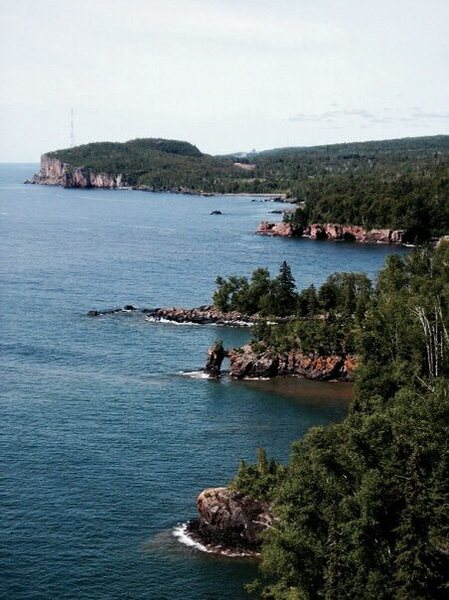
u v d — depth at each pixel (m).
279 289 184.75
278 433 107.62
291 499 63.28
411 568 57.28
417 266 187.12
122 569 73.50
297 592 60.50
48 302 191.75
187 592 70.38
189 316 178.12
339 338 139.00
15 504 84.50
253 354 136.88
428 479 59.81
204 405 119.06
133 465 95.12
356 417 72.06
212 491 81.06
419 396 85.69
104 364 139.75
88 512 83.31
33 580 71.62
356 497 59.06
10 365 136.62
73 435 104.25
